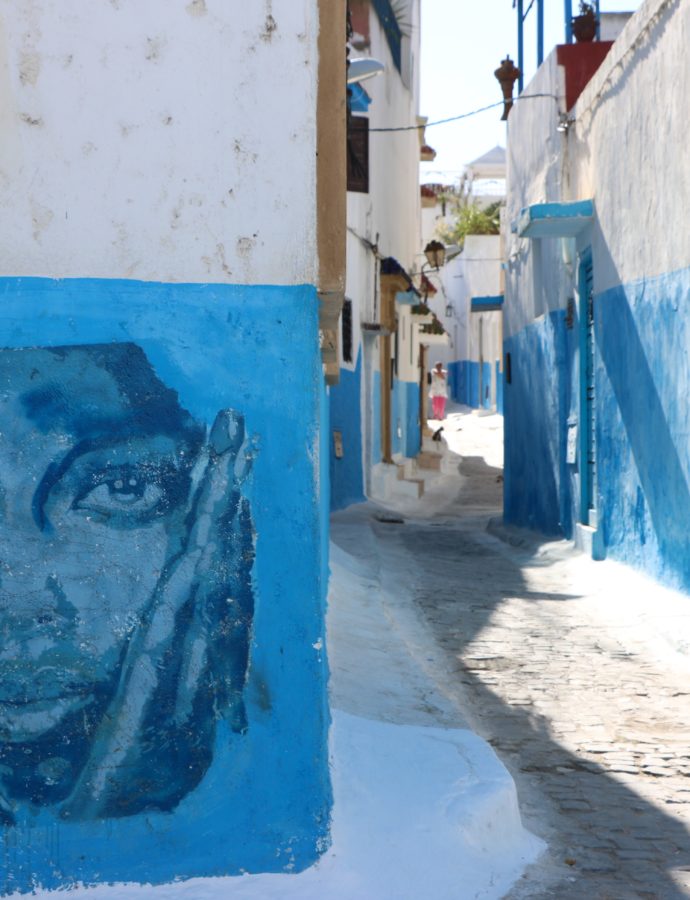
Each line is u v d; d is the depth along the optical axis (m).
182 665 3.73
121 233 3.73
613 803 4.95
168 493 3.74
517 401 17.02
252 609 3.75
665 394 9.31
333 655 6.21
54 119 3.71
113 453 3.73
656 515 9.61
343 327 16.94
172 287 3.75
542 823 4.70
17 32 3.70
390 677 6.06
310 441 3.78
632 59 10.10
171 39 3.74
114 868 3.68
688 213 8.68
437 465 26.89
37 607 3.70
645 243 9.86
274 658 3.76
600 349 11.61
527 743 5.79
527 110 15.70
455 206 45.88
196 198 3.76
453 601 9.56
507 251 17.80
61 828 3.68
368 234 18.77
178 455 3.74
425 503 22.08
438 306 45.84
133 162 3.74
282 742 3.75
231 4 3.76
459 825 4.06
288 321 3.78
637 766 5.45
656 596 9.12
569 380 13.59
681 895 3.94
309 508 3.77
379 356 21.45
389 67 21.33
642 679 7.03
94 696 3.70
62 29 3.71
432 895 3.75
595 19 13.72
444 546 14.26
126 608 3.72
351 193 17.39
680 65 8.77
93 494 3.72
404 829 3.99
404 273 20.84
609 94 11.02
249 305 3.77
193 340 3.75
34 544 3.70
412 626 8.38
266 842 3.73
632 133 10.21
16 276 3.70
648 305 9.77
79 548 3.71
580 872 4.14
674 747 5.73
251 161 3.77
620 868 4.20
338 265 3.87
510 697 6.63
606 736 5.92
